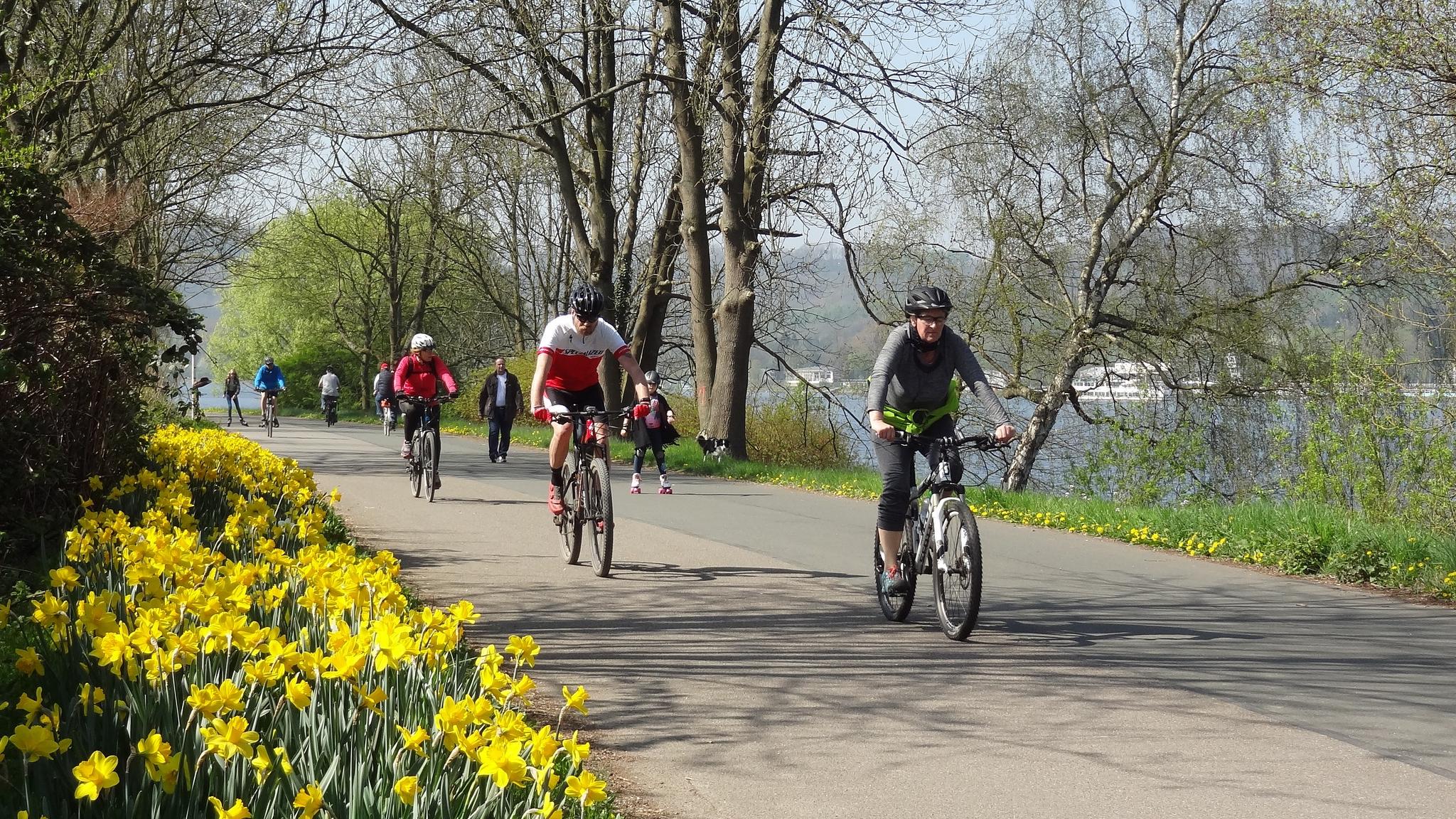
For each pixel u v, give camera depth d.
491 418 23.23
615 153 31.98
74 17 15.68
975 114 22.80
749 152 24.86
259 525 7.27
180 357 9.13
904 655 6.66
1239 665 6.44
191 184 23.75
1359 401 15.56
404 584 8.60
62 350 8.51
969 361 7.41
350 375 70.38
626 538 11.75
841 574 9.67
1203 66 24.94
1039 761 4.79
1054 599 8.61
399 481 18.12
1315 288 25.23
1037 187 26.84
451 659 5.20
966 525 6.97
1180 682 6.05
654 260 31.44
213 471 10.30
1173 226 26.45
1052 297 28.08
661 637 7.08
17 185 8.03
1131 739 5.09
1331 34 14.56
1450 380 15.28
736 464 22.52
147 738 3.37
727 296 25.12
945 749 4.94
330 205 62.97
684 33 24.73
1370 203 14.79
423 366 15.64
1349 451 15.70
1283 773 4.63
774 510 14.74
